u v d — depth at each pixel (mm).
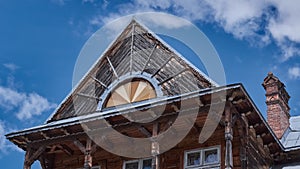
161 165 16750
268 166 17750
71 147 18172
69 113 18750
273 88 20781
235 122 15734
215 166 15969
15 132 17266
